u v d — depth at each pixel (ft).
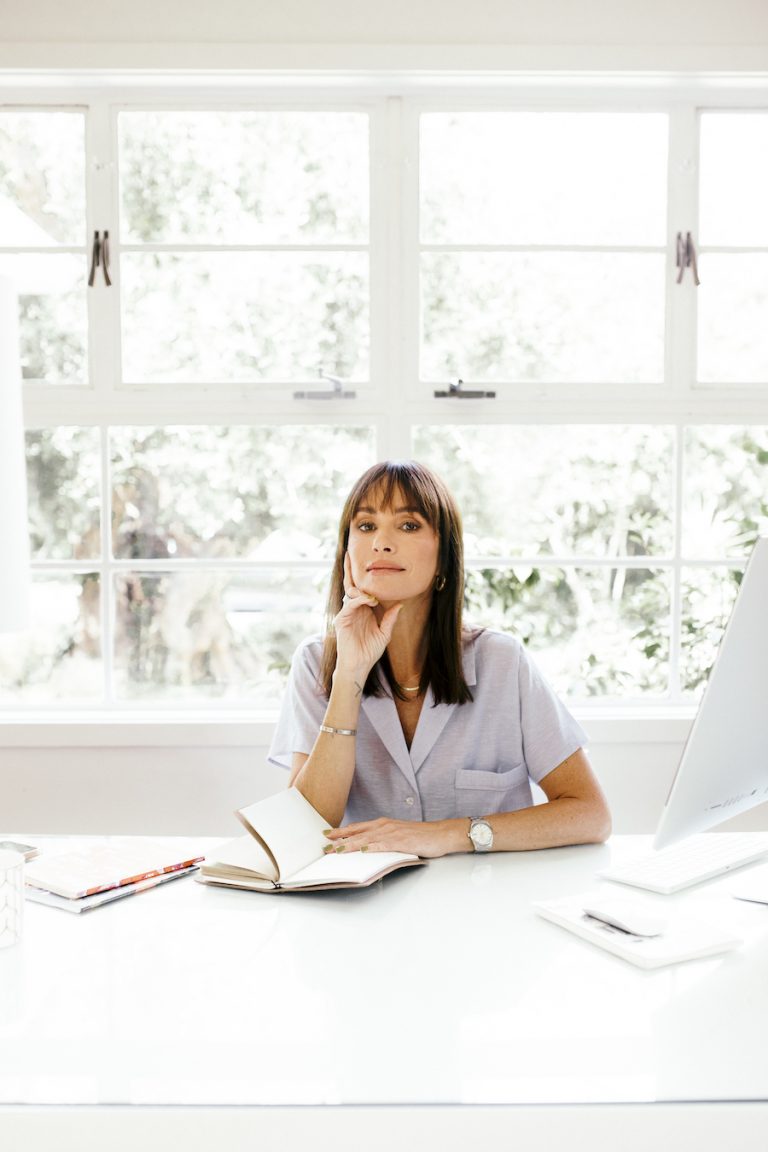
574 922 3.76
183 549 8.15
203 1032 2.95
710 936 3.62
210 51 7.55
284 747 5.67
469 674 5.46
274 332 8.09
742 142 8.14
